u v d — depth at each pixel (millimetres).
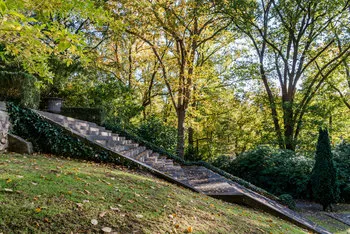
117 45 18750
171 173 8102
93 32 15555
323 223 7766
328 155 9930
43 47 3250
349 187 11305
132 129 14430
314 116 14727
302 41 16562
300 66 16109
